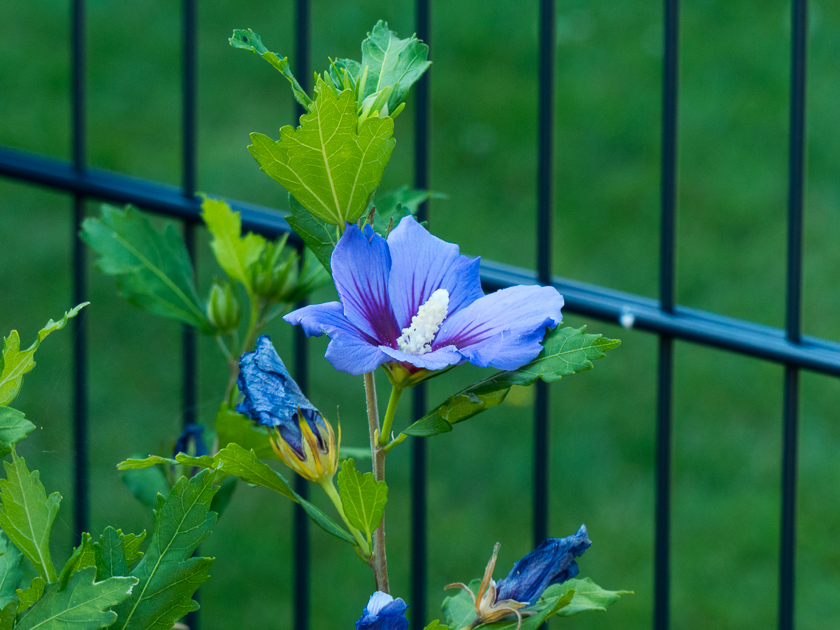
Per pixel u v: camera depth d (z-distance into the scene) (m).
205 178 6.95
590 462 5.41
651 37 8.57
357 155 1.15
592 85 8.11
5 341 1.09
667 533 2.44
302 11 2.43
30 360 1.12
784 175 7.35
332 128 1.12
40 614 1.05
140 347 5.67
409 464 5.35
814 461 5.46
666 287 2.44
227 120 7.58
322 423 1.27
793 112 2.36
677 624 4.57
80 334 2.50
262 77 8.00
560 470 5.36
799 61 2.34
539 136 2.46
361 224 1.33
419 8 2.40
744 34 8.52
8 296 5.46
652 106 7.90
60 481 2.59
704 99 7.97
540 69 2.45
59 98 7.59
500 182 7.34
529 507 5.13
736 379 5.93
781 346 2.34
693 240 6.89
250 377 1.27
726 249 6.82
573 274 6.63
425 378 1.20
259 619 4.40
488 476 5.30
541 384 2.48
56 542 1.69
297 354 2.59
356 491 1.13
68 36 8.16
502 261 6.66
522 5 8.77
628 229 7.00
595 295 2.48
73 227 2.60
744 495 5.25
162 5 8.51
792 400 2.38
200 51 8.17
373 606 1.05
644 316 2.37
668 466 2.43
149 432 4.99
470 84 8.13
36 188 6.74
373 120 1.11
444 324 1.23
